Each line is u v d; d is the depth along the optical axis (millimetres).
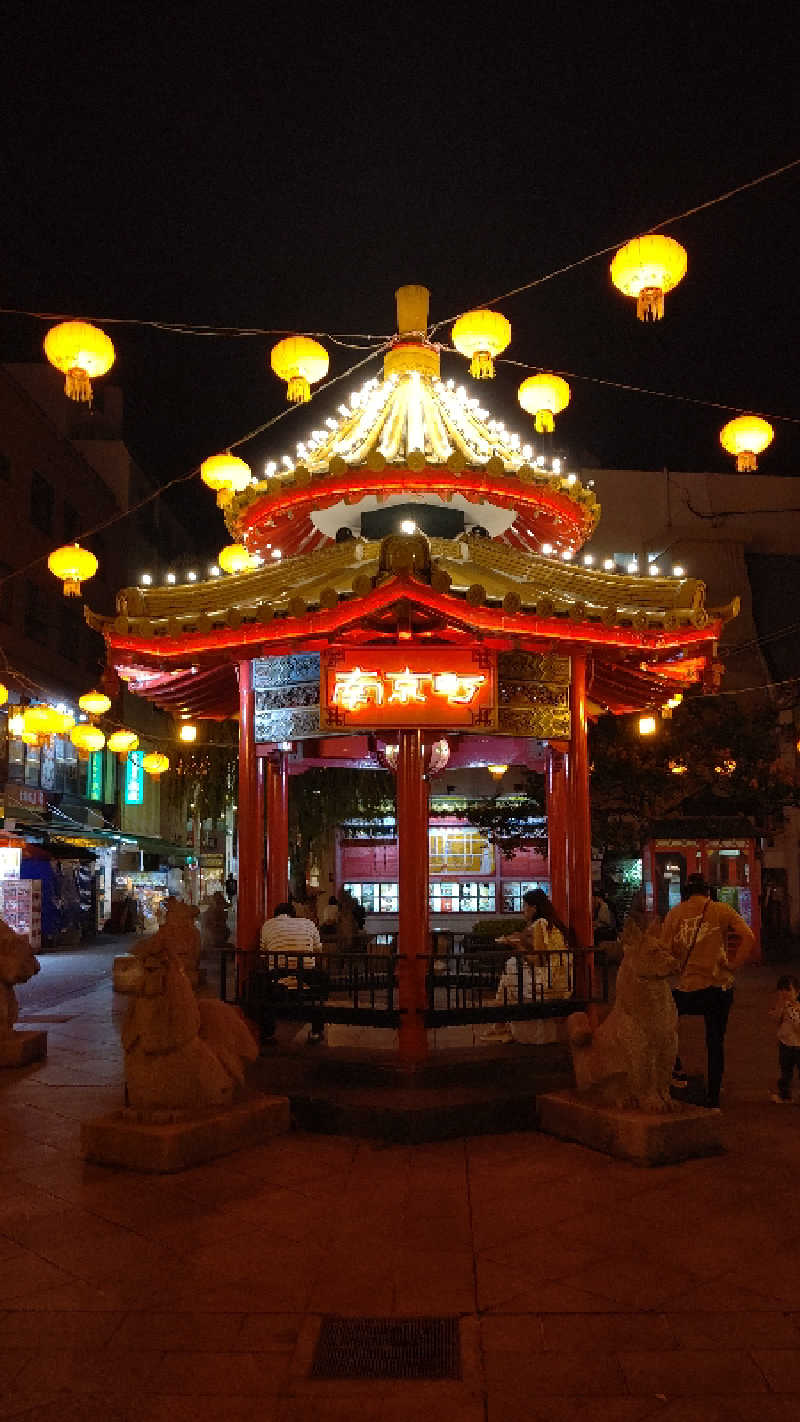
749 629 29359
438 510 9984
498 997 9914
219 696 11312
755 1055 11070
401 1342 4227
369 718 8609
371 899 21422
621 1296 4656
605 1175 6457
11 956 10523
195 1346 4195
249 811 9336
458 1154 6965
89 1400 3781
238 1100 7477
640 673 10602
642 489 30969
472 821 20547
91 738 17672
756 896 22391
